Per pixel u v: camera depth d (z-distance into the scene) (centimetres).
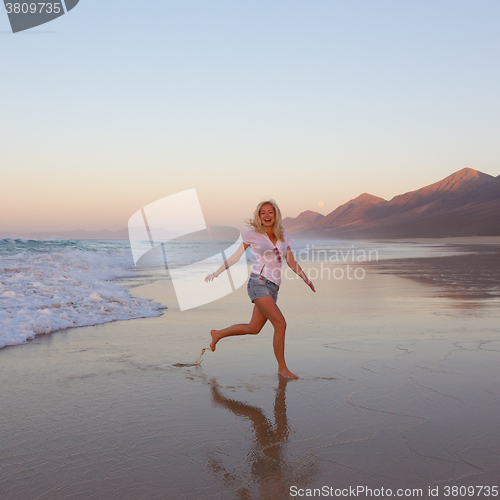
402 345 484
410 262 1856
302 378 375
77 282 905
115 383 363
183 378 378
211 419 289
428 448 245
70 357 443
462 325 589
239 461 232
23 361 427
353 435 263
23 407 309
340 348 474
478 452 240
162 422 283
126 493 202
